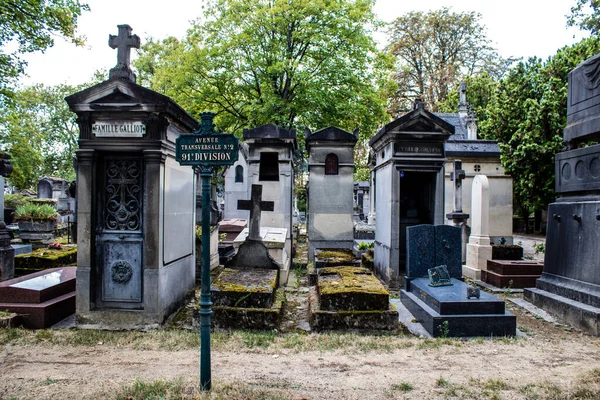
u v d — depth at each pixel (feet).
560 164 28.14
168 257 22.77
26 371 15.49
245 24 67.97
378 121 74.84
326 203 42.19
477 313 21.29
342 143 42.09
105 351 17.76
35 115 128.26
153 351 17.79
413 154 33.09
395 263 32.99
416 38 111.45
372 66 73.10
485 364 16.56
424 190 39.29
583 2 53.62
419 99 33.42
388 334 20.80
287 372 15.49
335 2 66.18
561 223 26.84
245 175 105.60
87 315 21.45
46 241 50.08
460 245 28.30
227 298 21.49
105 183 22.03
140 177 21.90
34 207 50.24
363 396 13.50
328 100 67.05
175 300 24.02
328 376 15.15
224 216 100.32
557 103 64.95
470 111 70.95
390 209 33.27
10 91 52.34
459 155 52.49
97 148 21.25
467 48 112.68
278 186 41.88
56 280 24.18
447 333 20.70
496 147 53.67
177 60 72.64
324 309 21.39
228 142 13.10
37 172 122.52
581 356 17.75
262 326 20.83
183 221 25.52
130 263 21.89
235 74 69.92
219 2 70.54
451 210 52.01
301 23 66.64
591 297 23.08
